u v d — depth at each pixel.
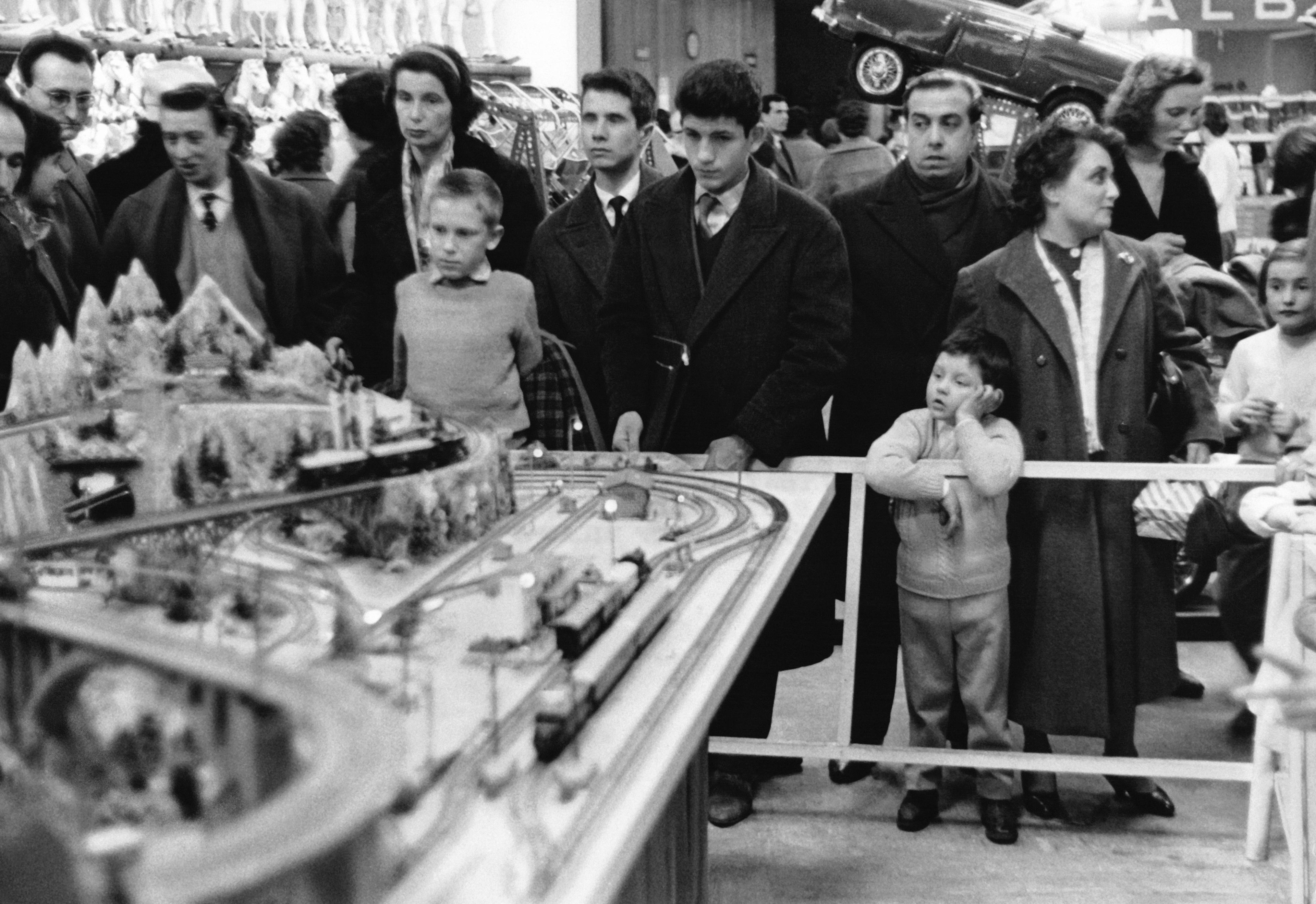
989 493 3.72
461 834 1.58
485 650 2.19
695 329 3.93
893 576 4.12
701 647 2.25
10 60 7.35
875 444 3.89
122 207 4.23
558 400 3.97
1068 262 3.88
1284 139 4.86
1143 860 3.85
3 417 2.96
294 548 2.71
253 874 1.00
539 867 1.49
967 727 4.16
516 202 4.61
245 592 2.31
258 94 8.47
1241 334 4.80
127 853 0.99
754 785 4.29
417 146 4.39
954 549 3.87
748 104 3.78
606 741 1.86
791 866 3.85
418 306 3.71
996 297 3.92
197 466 2.75
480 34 10.66
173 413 2.76
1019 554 3.93
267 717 1.30
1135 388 3.85
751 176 3.95
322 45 9.10
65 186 4.45
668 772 1.79
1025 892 3.68
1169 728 4.57
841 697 4.23
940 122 4.21
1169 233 4.76
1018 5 12.68
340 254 4.43
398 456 2.76
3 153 3.79
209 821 1.33
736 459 3.77
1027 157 3.86
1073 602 3.83
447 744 1.83
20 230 3.98
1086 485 3.82
